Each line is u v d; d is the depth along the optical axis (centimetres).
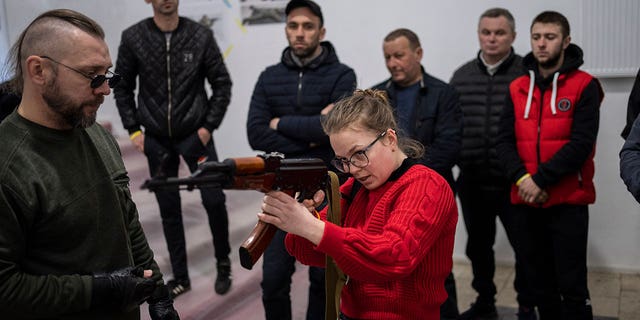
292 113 332
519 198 322
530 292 330
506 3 422
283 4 466
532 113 321
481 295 367
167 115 376
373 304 176
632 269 418
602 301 376
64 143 161
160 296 193
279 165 153
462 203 383
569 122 311
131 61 379
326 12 459
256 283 408
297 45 327
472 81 382
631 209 414
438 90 335
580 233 309
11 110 226
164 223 388
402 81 340
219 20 481
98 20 490
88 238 163
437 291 178
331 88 328
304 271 439
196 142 380
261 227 156
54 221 156
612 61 402
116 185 178
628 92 405
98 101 160
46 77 153
